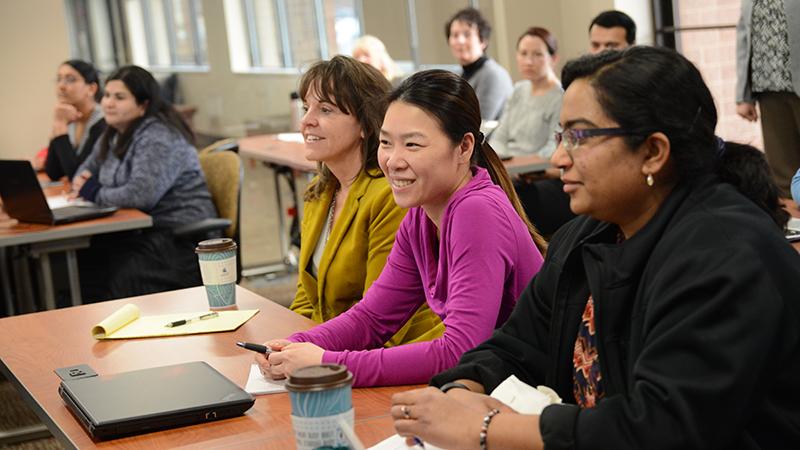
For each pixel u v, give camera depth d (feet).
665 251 4.29
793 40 13.89
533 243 6.40
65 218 13.16
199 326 7.59
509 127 17.74
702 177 4.42
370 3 24.73
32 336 7.74
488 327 6.00
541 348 5.28
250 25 23.66
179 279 14.26
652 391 4.00
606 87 4.35
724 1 20.20
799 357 4.09
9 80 22.04
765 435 4.17
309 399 4.29
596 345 4.63
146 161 14.16
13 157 22.24
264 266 20.79
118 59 22.76
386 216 7.49
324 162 8.10
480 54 19.63
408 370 5.92
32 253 13.28
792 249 4.20
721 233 4.14
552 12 23.94
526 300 5.40
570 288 5.02
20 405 13.47
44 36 22.16
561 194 14.98
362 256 7.76
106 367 6.72
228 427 5.33
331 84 7.69
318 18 24.35
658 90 4.31
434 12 25.22
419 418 4.48
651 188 4.47
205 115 23.44
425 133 6.25
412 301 7.04
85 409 5.45
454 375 5.23
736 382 3.89
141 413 5.32
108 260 14.38
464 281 6.09
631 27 15.93
